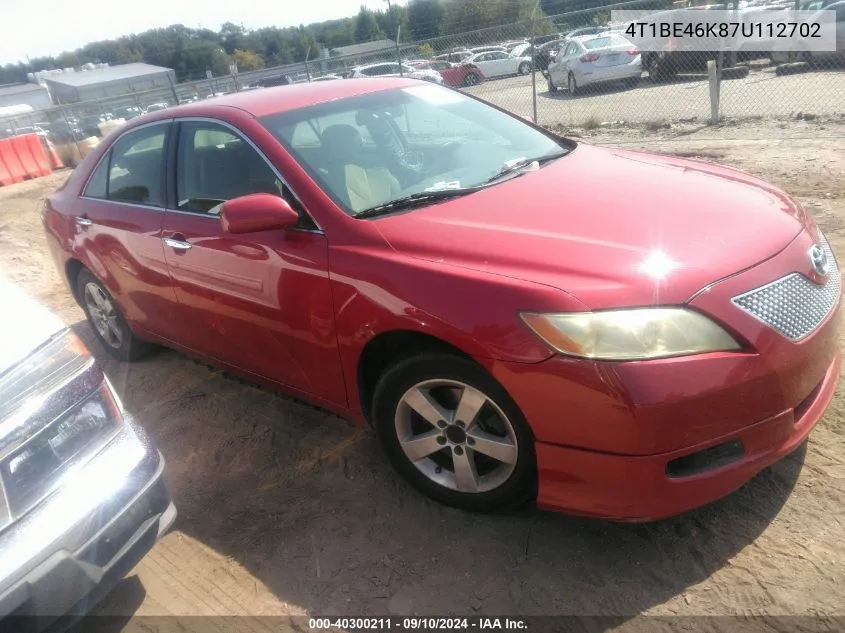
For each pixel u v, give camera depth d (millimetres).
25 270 7891
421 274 2590
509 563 2590
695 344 2242
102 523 2178
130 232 3918
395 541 2779
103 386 2338
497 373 2404
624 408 2217
